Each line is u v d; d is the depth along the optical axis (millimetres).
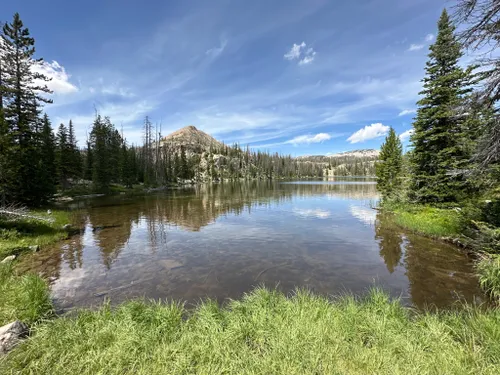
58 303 5855
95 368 3127
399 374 2924
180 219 17328
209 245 11094
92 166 46531
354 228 14289
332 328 3932
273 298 5176
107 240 11914
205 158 116062
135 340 3615
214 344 3555
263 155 136000
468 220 9789
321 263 8750
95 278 7449
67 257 9383
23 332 3949
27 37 18828
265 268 8312
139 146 77562
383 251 10023
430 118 13375
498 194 7477
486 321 3932
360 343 3592
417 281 7117
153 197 33562
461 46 5496
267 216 18469
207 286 6930
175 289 6730
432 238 11625
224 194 38031
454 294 6270
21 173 17750
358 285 6938
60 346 3539
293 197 32719
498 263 6160
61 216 16594
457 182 12461
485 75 5691
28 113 19250
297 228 14430
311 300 5031
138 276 7625
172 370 3086
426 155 14141
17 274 6961
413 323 4281
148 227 14852
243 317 4383
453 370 2953
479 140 6730
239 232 13555
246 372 3051
